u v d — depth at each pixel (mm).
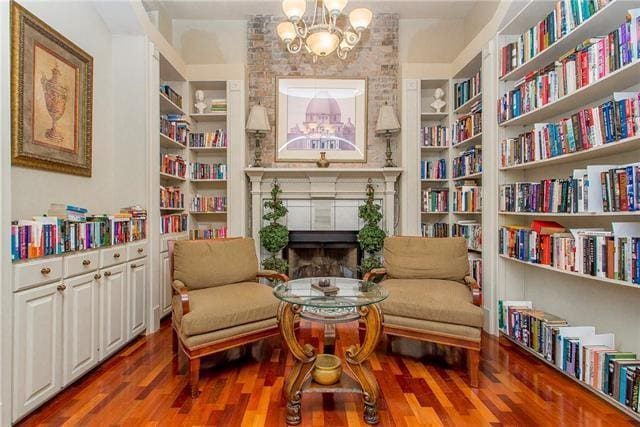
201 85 4258
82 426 1729
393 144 4383
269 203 4109
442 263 2865
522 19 2723
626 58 1761
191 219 4238
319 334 3059
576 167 2436
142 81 3076
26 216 2154
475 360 2154
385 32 4332
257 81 4344
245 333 2291
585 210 2049
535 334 2494
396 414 1852
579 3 2098
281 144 4344
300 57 4352
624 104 1803
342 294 2062
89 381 2180
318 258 4488
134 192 3068
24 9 2107
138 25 3000
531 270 2939
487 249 3141
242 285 2689
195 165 4172
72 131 2555
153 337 2961
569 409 1885
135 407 1900
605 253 1902
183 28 4363
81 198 2691
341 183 4293
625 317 2084
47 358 1900
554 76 2336
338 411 1889
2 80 1683
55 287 1964
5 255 1656
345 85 4344
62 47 2439
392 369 2391
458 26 4375
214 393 2059
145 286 3010
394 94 4352
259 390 2098
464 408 1903
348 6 4117
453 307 2242
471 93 3697
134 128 3078
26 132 2123
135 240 2857
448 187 4148
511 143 2850
